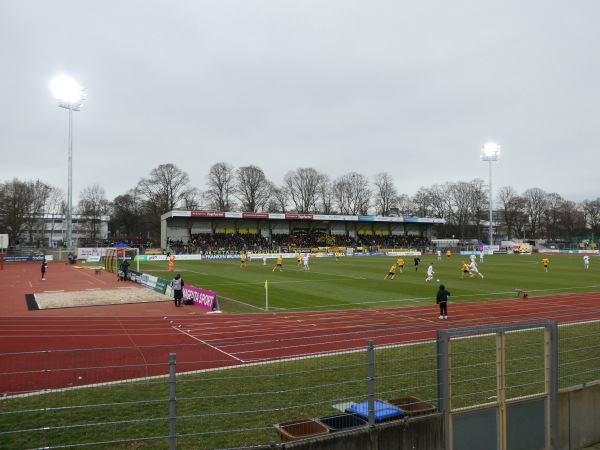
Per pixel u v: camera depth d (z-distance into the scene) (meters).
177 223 84.06
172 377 6.88
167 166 99.56
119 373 12.38
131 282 38.84
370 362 7.24
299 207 115.69
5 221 90.25
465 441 7.55
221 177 103.62
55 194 115.31
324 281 38.62
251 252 78.38
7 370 12.70
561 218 135.00
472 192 124.19
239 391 10.52
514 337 15.81
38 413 9.27
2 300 27.48
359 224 99.12
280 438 7.32
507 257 82.62
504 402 7.88
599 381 9.12
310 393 10.35
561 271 49.50
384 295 29.89
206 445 7.91
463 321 20.78
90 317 21.84
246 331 18.50
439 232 133.62
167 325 19.83
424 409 7.82
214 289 33.06
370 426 7.05
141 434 8.33
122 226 123.12
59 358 14.09
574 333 16.94
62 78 58.91
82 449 7.75
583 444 8.64
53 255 70.94
